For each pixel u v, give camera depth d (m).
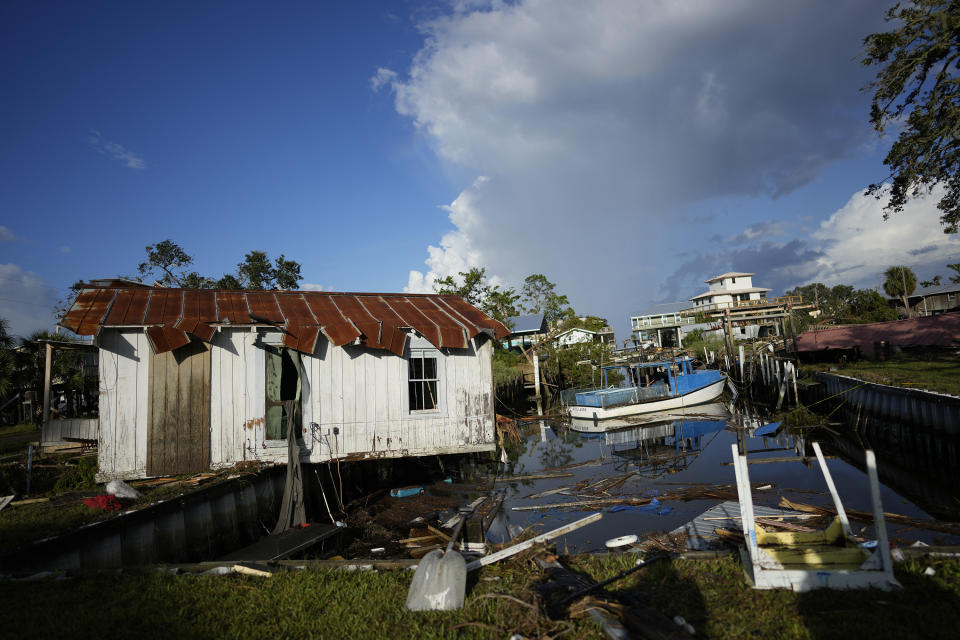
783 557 5.08
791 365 23.28
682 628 4.29
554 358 36.38
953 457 11.92
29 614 4.93
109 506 8.09
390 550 9.43
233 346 11.10
